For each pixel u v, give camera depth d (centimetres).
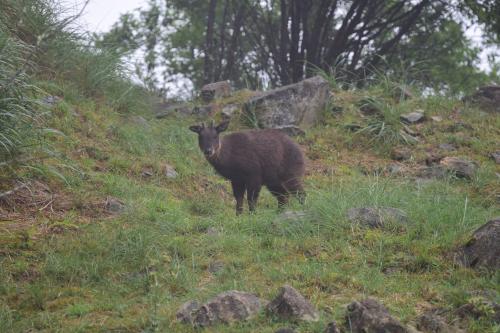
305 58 5288
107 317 1560
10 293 1667
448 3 5359
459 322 1467
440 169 2830
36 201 2244
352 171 2986
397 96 3716
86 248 1911
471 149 3147
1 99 2289
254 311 1505
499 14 5053
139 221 2184
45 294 1667
